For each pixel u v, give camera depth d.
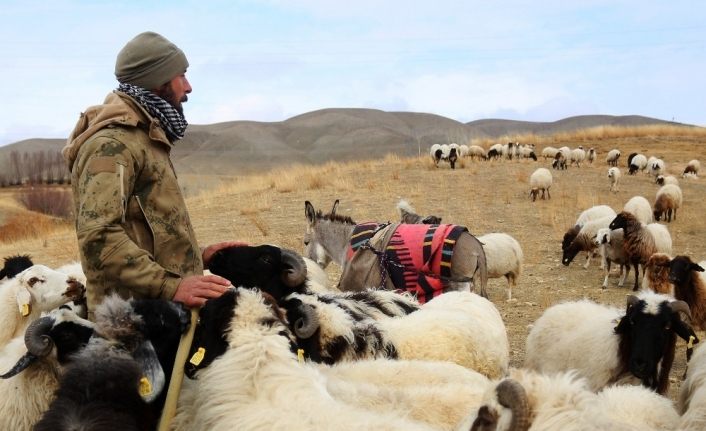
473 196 22.03
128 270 3.54
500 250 12.04
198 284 3.59
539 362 7.01
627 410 4.14
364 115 157.25
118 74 3.90
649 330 5.77
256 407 3.27
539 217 19.41
